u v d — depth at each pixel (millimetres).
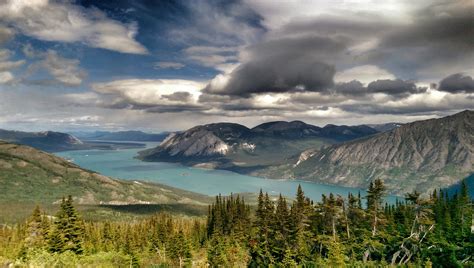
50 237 69938
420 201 69125
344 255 70938
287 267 73438
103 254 73188
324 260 71375
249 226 121875
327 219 81812
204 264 106188
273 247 79250
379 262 70250
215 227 127625
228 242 108562
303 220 79250
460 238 70312
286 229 77312
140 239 125688
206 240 129375
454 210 93562
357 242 76375
